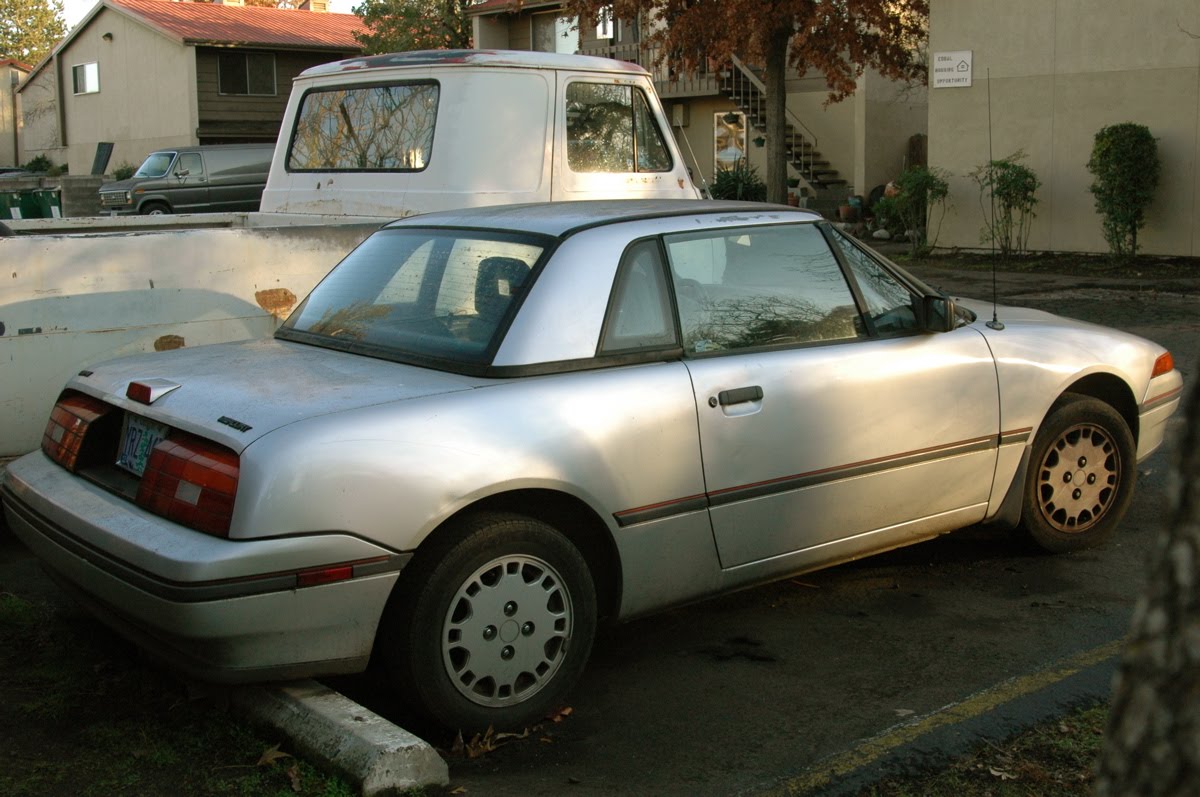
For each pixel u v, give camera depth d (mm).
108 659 4391
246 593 3381
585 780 3576
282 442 3473
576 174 7832
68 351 5438
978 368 4996
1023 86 18406
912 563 5594
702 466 4191
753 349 4430
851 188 26828
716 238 4504
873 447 4668
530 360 3943
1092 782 3477
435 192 7539
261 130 36750
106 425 4180
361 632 3559
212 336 5852
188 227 8188
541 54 7645
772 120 20188
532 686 3867
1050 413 5324
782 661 4504
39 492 4109
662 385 4121
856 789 3488
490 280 4211
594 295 4125
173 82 35875
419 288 4430
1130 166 16906
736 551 4359
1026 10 18203
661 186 8266
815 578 5426
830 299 4730
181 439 3738
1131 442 5555
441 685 3668
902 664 4441
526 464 3756
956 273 17312
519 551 3773
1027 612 4938
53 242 5359
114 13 37719
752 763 3680
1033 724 3873
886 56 20781
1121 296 14711
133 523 3646
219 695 3912
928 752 3703
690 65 20750
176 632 3428
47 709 3955
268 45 35688
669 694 4223
